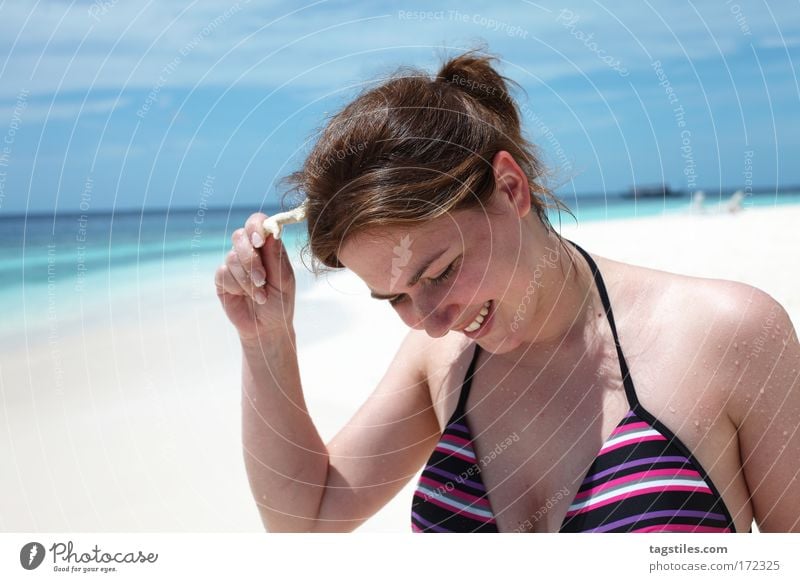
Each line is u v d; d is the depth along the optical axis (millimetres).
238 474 2898
